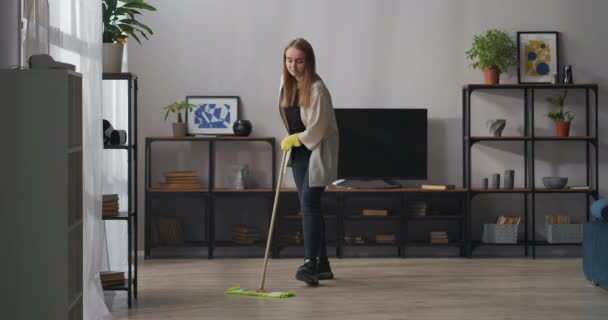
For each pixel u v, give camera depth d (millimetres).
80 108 3186
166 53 6684
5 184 2879
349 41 6723
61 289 2877
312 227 4965
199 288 4957
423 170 6613
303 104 4863
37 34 3486
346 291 4805
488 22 6727
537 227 6766
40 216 2881
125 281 4484
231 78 6707
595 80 6734
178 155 6723
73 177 3039
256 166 6730
